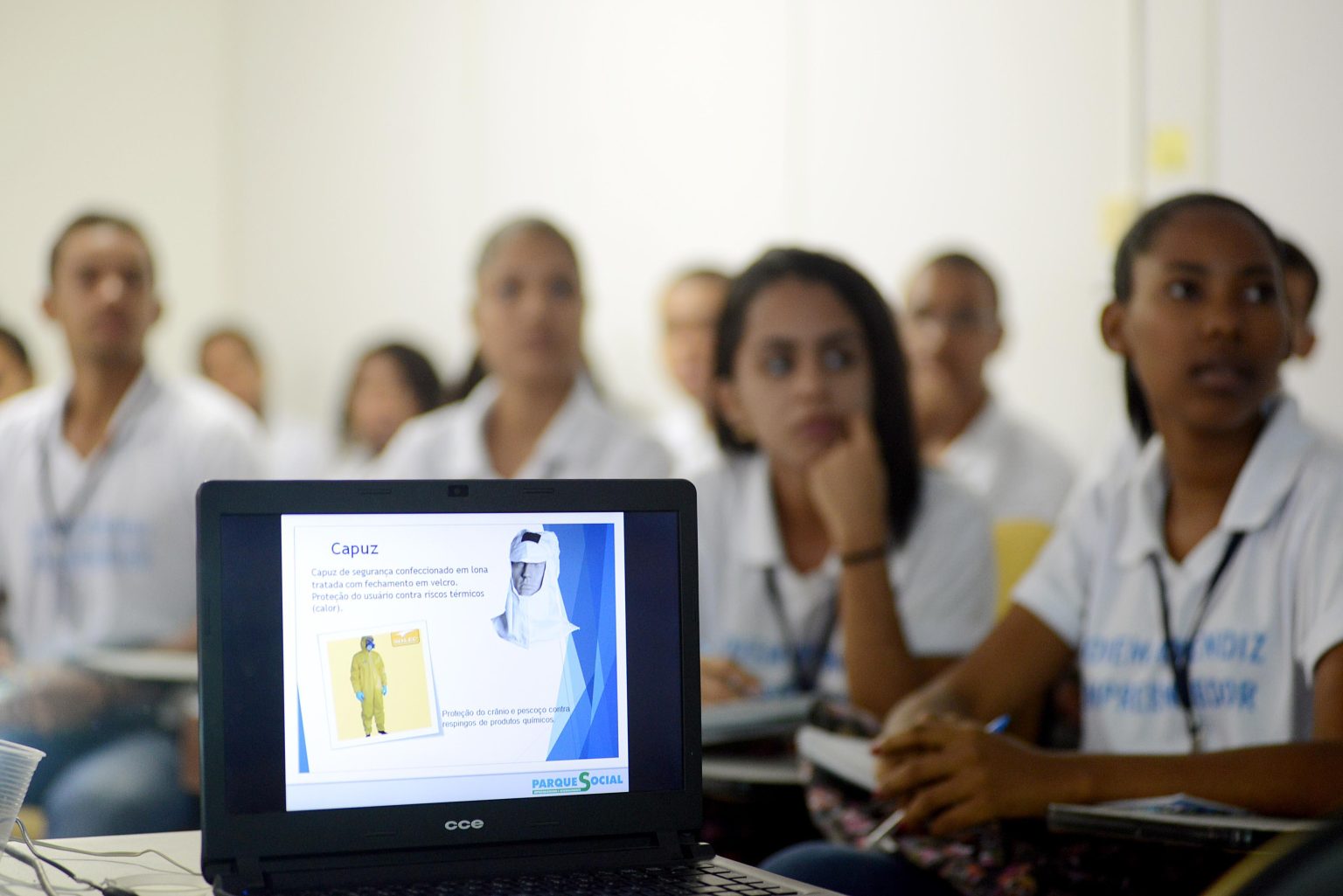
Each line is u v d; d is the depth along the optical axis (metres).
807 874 1.40
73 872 1.02
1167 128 3.36
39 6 4.99
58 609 2.89
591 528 1.05
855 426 2.10
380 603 1.01
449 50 4.93
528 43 4.75
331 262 5.27
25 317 4.94
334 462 4.77
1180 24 3.34
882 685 1.92
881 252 4.01
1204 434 1.52
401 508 1.02
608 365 4.57
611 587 1.05
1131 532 1.60
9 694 2.45
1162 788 1.31
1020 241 3.67
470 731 1.01
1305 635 1.44
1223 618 1.50
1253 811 1.29
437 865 0.98
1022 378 3.66
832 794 1.57
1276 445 1.50
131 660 2.47
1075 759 1.35
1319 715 1.39
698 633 1.07
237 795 0.96
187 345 5.43
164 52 5.36
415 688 1.01
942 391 3.32
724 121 4.34
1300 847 0.42
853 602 1.97
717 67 4.36
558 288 2.77
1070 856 1.31
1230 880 0.46
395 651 1.01
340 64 5.23
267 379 5.34
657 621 1.06
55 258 2.93
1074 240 3.56
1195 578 1.53
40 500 2.91
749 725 1.73
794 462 2.13
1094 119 3.52
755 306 2.15
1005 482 3.29
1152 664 1.55
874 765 1.48
